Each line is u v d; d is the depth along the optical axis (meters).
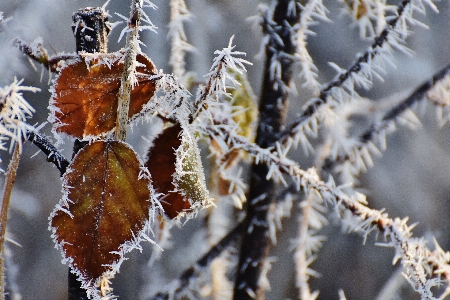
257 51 1.33
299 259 0.99
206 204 0.72
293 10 0.86
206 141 0.81
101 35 0.73
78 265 0.69
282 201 0.96
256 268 0.93
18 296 0.93
